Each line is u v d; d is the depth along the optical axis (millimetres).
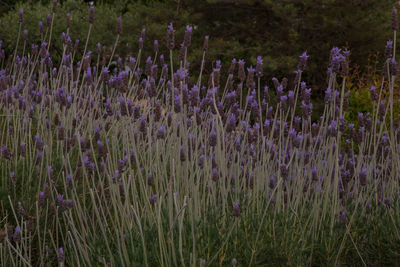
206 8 10789
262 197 3316
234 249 2719
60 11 10586
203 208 3006
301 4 10289
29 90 5074
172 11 11312
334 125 3145
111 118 5043
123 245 2584
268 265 2803
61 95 3801
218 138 2938
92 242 2959
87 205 3672
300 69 3354
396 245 3086
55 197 3412
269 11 10789
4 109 5035
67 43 4785
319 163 3508
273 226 2920
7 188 3689
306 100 3279
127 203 2848
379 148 4000
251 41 11047
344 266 3166
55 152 4422
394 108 6836
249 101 3295
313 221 3121
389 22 10086
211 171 3031
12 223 3396
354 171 3643
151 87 3369
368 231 3277
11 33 9633
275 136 3658
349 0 9953
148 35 10484
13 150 4098
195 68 10391
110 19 10906
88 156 3307
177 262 2607
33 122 5477
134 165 4453
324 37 10469
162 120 4125
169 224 2682
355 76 9820
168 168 4484
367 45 10133
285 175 3068
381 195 3641
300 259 2846
